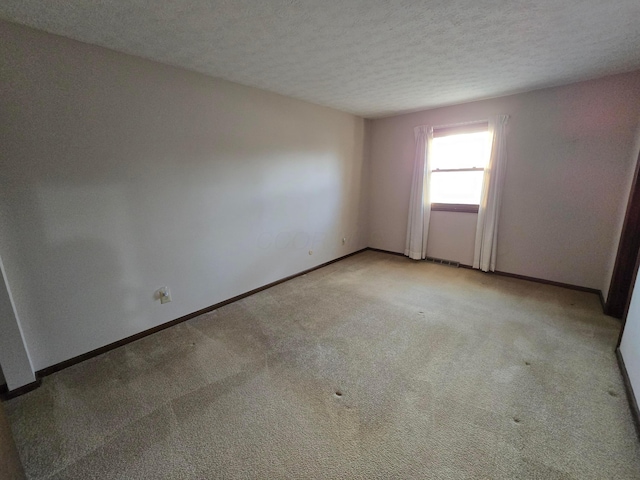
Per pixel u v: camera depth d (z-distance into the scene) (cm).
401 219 474
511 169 353
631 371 174
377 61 232
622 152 285
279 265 356
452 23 176
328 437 146
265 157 316
